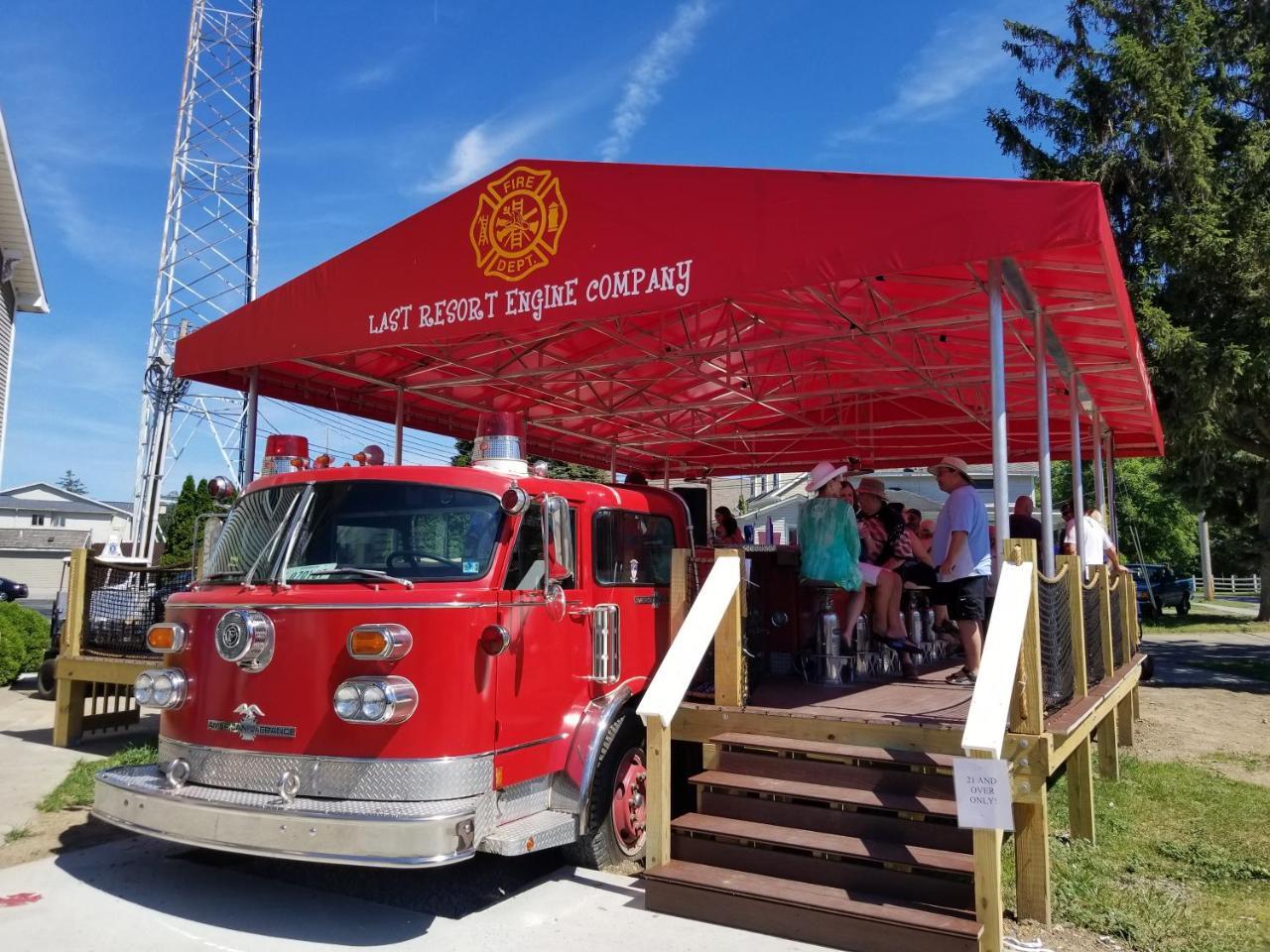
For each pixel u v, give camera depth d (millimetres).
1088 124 19625
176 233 21156
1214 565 56969
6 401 18828
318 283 7898
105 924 4746
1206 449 18141
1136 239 18234
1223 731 11031
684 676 5398
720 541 10625
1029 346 8516
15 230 17234
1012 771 4859
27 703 11977
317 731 4551
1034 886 4859
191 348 8633
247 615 4762
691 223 6246
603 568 5969
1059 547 12312
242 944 4516
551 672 5250
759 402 11914
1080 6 20656
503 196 7039
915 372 9578
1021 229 5176
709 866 5156
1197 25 17906
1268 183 17078
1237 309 16562
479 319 7059
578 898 5156
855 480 17172
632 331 8781
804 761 5402
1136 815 7199
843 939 4441
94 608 9266
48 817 6699
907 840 4855
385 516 5223
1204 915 5094
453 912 4973
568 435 14648
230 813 4426
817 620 7227
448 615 4582
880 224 5586
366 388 10766
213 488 6367
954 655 8898
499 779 4746
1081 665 6141
